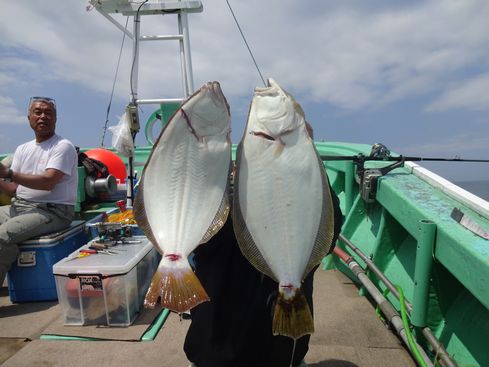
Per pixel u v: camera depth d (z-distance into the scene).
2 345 2.59
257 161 1.70
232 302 1.73
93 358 2.37
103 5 4.03
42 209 3.47
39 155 3.58
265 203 1.66
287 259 1.62
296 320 1.54
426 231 1.97
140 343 2.53
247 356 1.71
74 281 2.75
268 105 1.73
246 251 1.64
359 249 3.22
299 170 1.69
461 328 2.05
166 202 1.65
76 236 3.71
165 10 4.25
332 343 2.45
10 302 3.37
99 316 2.77
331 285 3.36
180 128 1.65
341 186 4.36
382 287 2.93
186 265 1.53
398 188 2.61
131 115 3.90
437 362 1.98
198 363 1.76
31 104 3.57
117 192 5.46
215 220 1.65
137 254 3.00
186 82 4.44
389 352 2.34
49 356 2.41
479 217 2.02
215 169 1.68
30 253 3.30
